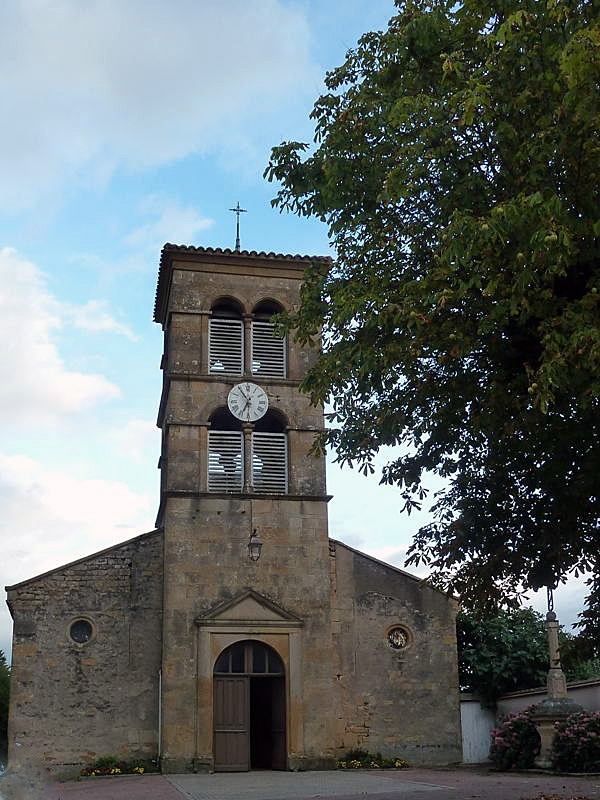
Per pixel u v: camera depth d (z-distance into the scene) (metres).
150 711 26.56
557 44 11.17
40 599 26.88
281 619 26.83
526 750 25.52
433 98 12.62
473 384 12.99
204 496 27.39
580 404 11.23
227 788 19.89
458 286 12.02
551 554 13.41
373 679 28.22
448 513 14.55
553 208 10.42
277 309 29.95
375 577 29.09
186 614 26.42
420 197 13.66
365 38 14.44
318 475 28.41
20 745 25.66
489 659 31.19
